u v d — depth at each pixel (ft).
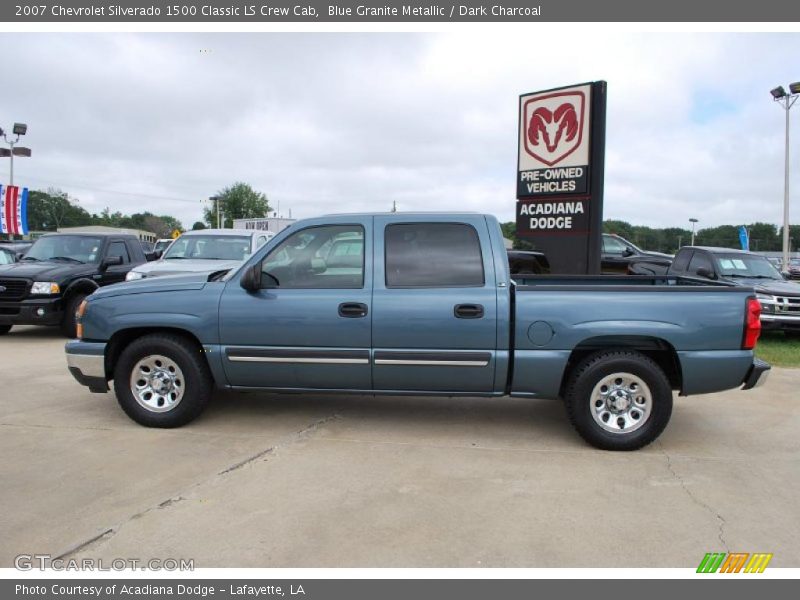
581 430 15.23
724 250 38.68
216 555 10.02
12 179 85.56
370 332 15.33
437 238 15.65
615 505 12.06
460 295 15.16
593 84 27.71
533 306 14.94
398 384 15.67
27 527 10.87
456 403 19.58
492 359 15.12
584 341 15.12
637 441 14.99
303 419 17.58
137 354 16.26
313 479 13.15
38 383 21.74
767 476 13.70
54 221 326.03
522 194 30.25
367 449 15.12
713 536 10.85
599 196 28.02
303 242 15.96
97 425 16.80
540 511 11.74
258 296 15.78
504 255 15.44
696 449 15.55
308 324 15.51
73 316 32.24
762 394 21.62
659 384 14.82
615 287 15.02
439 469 13.85
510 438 16.16
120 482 12.86
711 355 14.75
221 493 12.35
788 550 10.41
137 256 38.22
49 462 13.99
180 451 14.79
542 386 15.21
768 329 32.96
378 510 11.67
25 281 30.71
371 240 15.72
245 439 15.76
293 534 10.70
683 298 14.79
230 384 16.26
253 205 308.81
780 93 76.89
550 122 29.09
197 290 16.12
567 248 29.01
